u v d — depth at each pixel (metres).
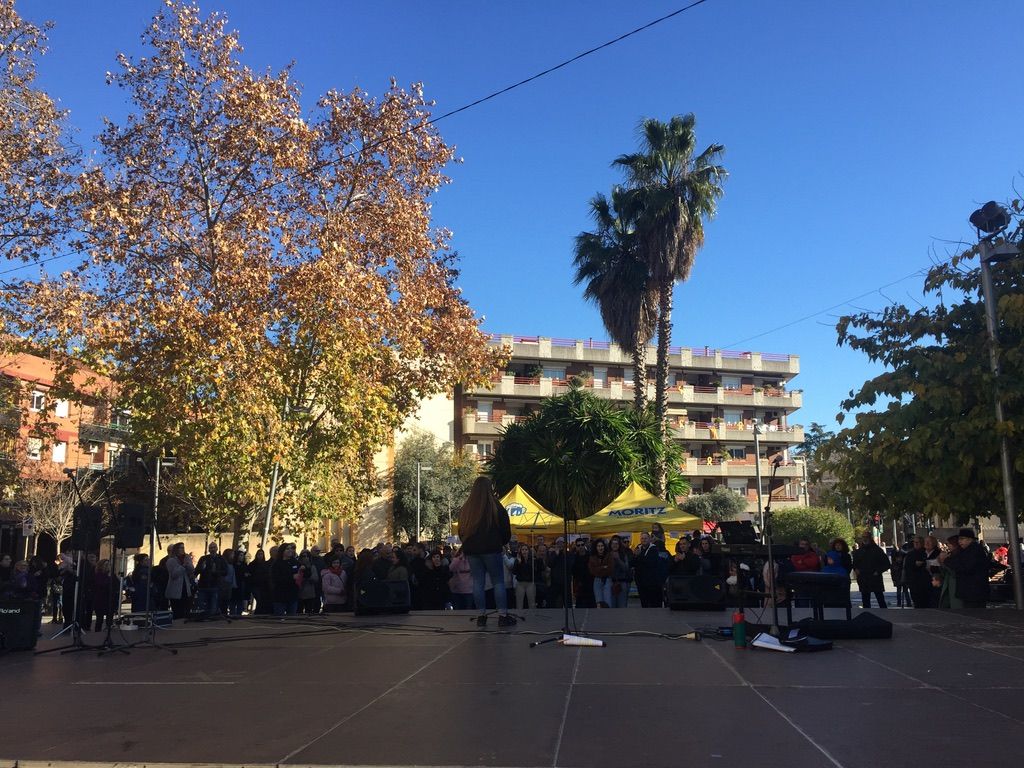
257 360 18.77
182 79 19.25
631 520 20.27
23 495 30.12
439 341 23.56
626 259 31.77
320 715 5.35
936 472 11.50
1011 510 10.84
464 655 7.37
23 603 8.52
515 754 4.45
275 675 6.73
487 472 34.72
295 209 20.84
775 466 7.90
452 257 24.45
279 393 19.67
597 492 30.81
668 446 32.38
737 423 61.09
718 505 52.91
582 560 15.09
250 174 19.83
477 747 4.58
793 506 58.66
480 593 9.17
